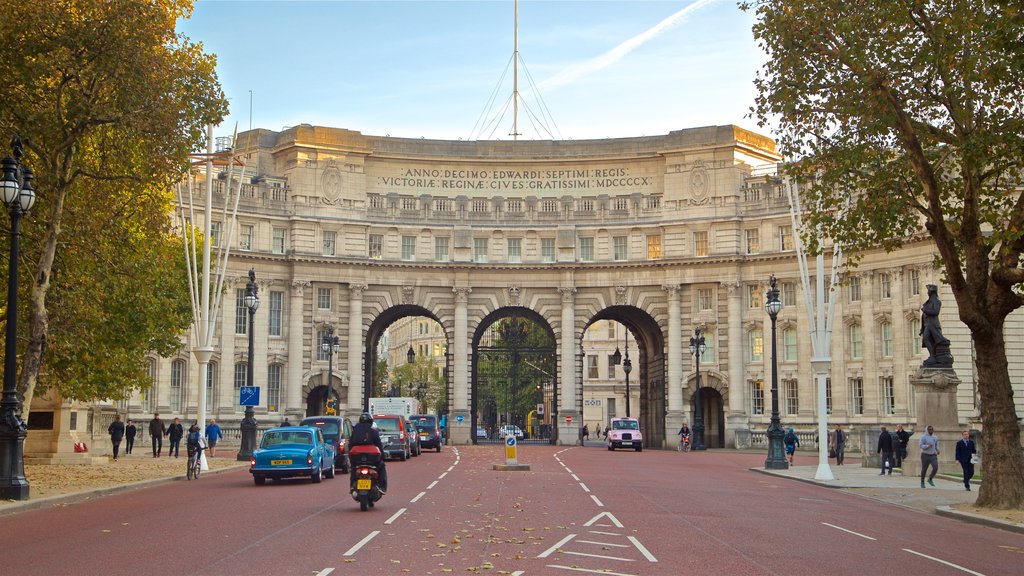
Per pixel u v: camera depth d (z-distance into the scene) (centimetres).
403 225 10081
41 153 4028
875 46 3569
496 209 10244
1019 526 3019
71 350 4694
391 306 10056
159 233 4875
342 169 10000
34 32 3881
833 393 9275
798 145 3897
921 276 8556
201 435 5209
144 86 4056
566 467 5819
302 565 2023
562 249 10156
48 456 5653
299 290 9719
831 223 3909
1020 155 3412
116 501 3547
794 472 5575
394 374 17538
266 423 9450
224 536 2478
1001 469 3525
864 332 9044
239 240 9538
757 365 9700
